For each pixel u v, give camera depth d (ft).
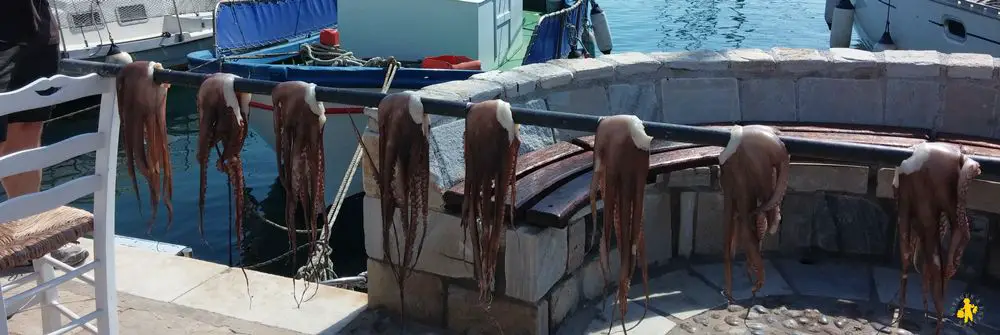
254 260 31.73
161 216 35.47
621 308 8.68
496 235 8.90
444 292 12.67
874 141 14.61
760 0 104.27
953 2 53.36
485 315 12.40
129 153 9.81
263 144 44.60
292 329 12.94
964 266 13.85
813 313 13.05
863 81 16.10
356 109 31.01
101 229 10.30
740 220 7.93
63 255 14.75
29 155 8.92
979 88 15.56
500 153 8.59
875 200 14.26
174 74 9.47
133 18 53.11
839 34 67.56
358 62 32.58
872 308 13.19
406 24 34.09
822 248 14.82
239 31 39.68
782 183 7.65
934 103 15.85
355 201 34.94
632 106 15.76
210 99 9.31
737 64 16.10
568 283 12.76
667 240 14.52
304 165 9.36
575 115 8.38
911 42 60.18
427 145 9.02
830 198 14.49
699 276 14.32
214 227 34.53
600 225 13.37
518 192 12.12
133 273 14.85
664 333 12.60
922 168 7.34
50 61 13.61
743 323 12.82
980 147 14.55
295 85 9.06
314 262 18.12
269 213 36.04
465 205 9.03
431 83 30.48
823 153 7.62
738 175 7.80
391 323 13.03
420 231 12.53
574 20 42.32
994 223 13.38
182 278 14.66
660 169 13.41
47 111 13.99
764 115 16.37
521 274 11.79
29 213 9.04
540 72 14.80
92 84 9.66
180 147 44.55
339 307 13.64
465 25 33.32
